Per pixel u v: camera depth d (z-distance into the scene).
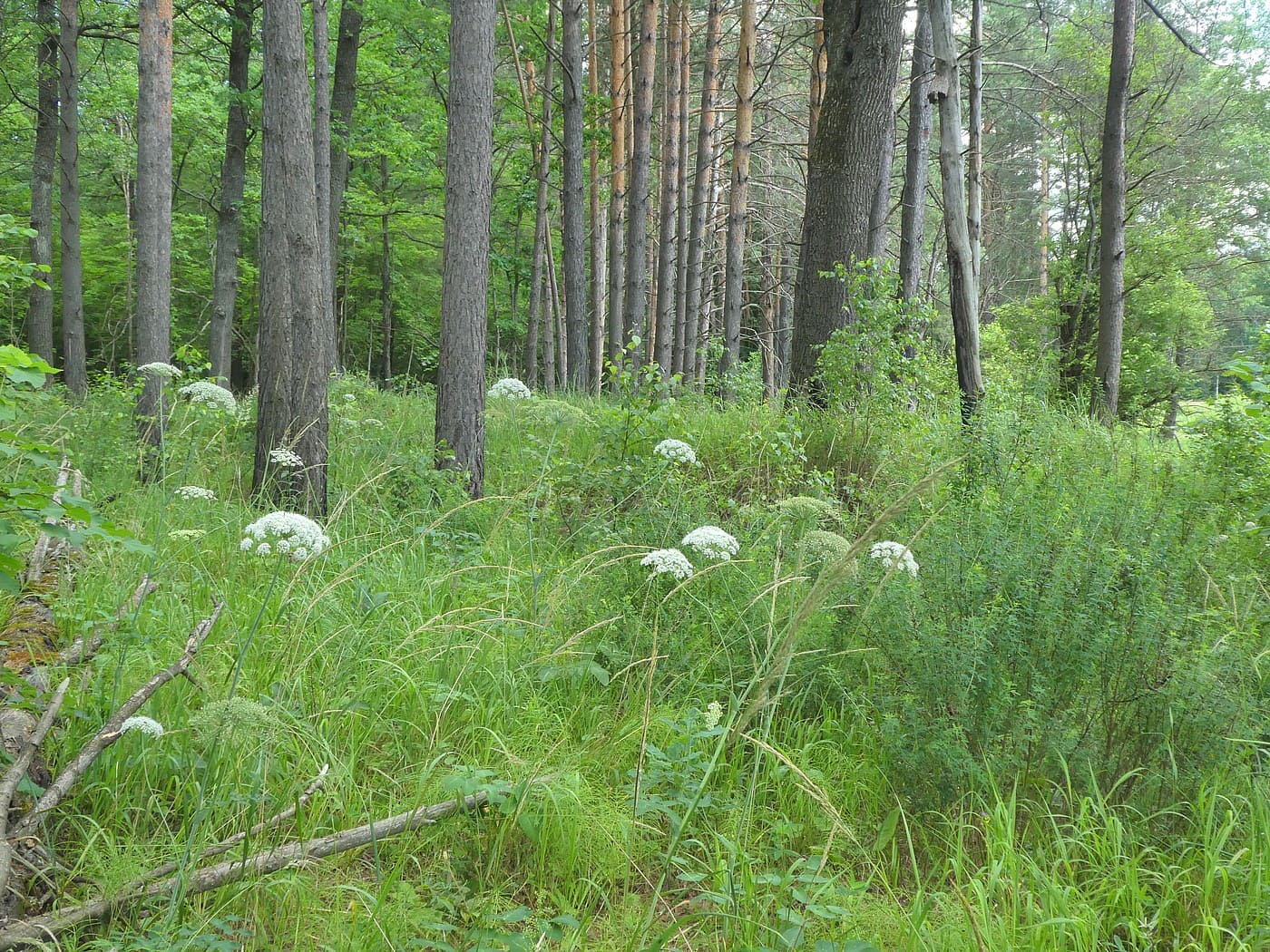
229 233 15.89
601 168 23.05
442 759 3.46
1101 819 3.31
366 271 28.34
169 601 4.36
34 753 2.76
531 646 4.34
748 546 5.29
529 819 3.01
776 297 29.88
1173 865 3.05
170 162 8.80
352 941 2.53
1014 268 35.41
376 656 4.14
